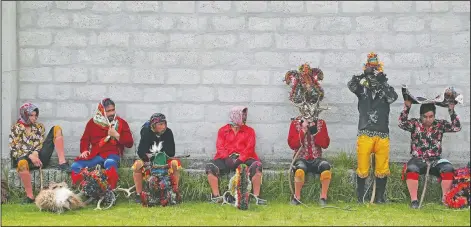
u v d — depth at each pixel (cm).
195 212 964
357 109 1105
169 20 1114
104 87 1118
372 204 1019
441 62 1098
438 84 1099
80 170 1034
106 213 959
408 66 1100
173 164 1011
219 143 1061
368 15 1102
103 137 1059
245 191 983
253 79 1111
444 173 1009
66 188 980
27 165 1028
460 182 1006
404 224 904
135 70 1116
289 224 895
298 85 1059
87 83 1118
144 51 1114
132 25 1114
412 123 1038
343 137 1106
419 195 1045
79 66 1116
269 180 1054
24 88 1117
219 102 1115
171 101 1116
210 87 1114
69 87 1118
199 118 1116
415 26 1098
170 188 1009
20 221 909
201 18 1111
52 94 1119
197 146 1117
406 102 1035
